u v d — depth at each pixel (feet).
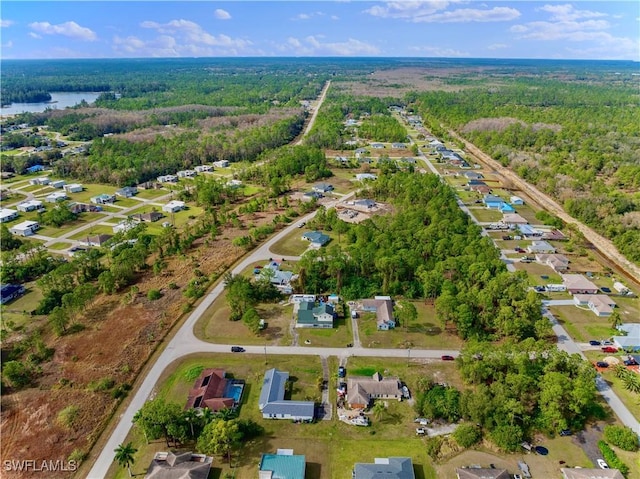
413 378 314.14
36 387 303.27
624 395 299.79
